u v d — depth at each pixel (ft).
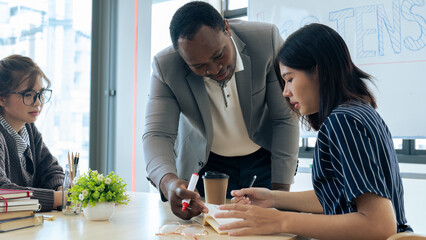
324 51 2.97
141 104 9.96
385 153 2.72
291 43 3.15
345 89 2.94
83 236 2.78
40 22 9.12
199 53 3.63
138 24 9.98
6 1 8.64
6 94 4.40
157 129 4.45
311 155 8.51
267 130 4.96
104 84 9.96
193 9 3.70
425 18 7.06
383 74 7.41
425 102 7.07
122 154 9.86
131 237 2.77
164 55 4.55
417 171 7.64
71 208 3.63
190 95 4.57
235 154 5.13
